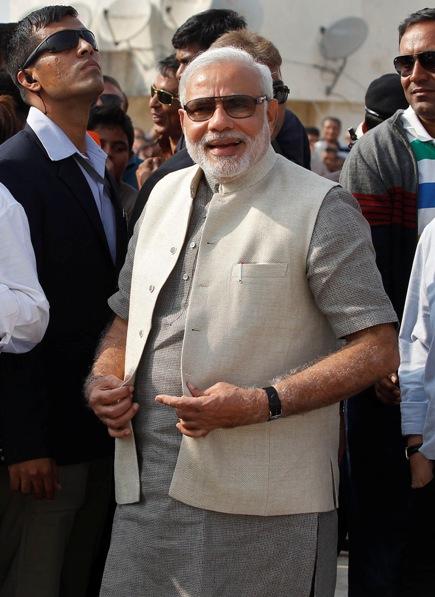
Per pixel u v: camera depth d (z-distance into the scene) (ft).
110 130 17.44
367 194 12.53
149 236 10.24
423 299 11.32
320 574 9.56
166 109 15.99
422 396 11.35
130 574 9.86
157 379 9.78
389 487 12.33
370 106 14.88
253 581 9.48
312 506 9.46
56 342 11.62
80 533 12.47
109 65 54.65
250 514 9.38
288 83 52.65
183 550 9.55
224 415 9.00
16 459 10.96
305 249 9.29
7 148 11.72
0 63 13.48
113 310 10.80
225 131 9.35
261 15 49.70
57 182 11.71
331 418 9.75
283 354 9.37
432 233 11.30
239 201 9.53
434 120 12.50
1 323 10.17
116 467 10.15
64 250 11.60
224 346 9.32
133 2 53.42
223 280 9.39
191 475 9.48
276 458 9.39
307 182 9.54
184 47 14.38
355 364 9.15
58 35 11.76
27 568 11.76
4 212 10.52
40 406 11.12
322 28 52.31
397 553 12.10
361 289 9.24
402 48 12.50
